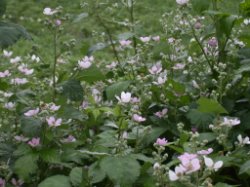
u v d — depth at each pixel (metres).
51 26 3.27
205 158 2.11
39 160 2.79
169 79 3.28
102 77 3.21
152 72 3.41
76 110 2.93
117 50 4.56
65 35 8.47
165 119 3.21
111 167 2.32
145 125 3.36
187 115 3.08
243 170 2.44
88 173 2.43
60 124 2.75
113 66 3.96
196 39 3.52
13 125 3.24
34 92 3.37
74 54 6.27
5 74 3.48
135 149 2.81
